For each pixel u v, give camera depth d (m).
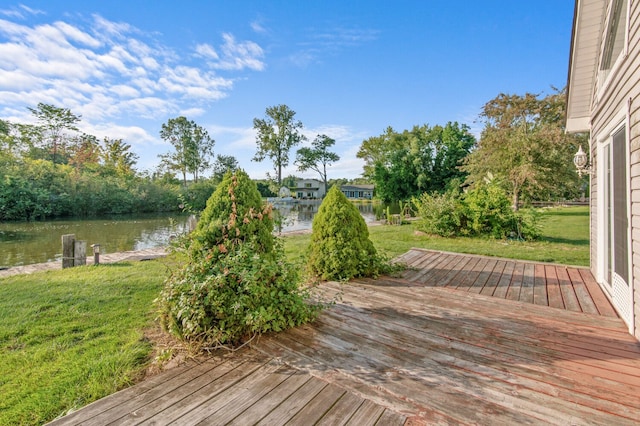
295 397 1.79
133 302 3.64
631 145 2.61
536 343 2.48
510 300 3.52
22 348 2.52
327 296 3.65
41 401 1.82
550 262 5.55
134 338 2.67
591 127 4.59
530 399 1.77
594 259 4.48
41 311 3.35
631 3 2.63
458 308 3.28
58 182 21.39
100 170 29.94
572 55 4.22
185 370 2.09
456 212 9.12
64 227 15.91
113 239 11.85
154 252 7.86
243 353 2.31
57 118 28.72
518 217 8.55
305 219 19.34
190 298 2.34
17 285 4.39
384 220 15.62
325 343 2.47
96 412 1.65
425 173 29.38
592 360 2.20
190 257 2.75
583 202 23.48
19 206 18.91
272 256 3.14
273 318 2.61
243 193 3.07
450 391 1.85
